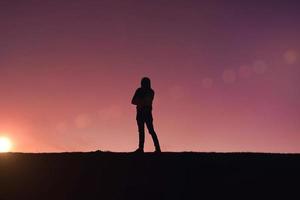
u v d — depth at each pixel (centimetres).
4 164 1145
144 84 1252
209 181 1024
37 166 1128
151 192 994
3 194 1010
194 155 1166
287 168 1073
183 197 967
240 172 1060
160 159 1142
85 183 1042
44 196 997
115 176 1066
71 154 1203
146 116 1228
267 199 947
